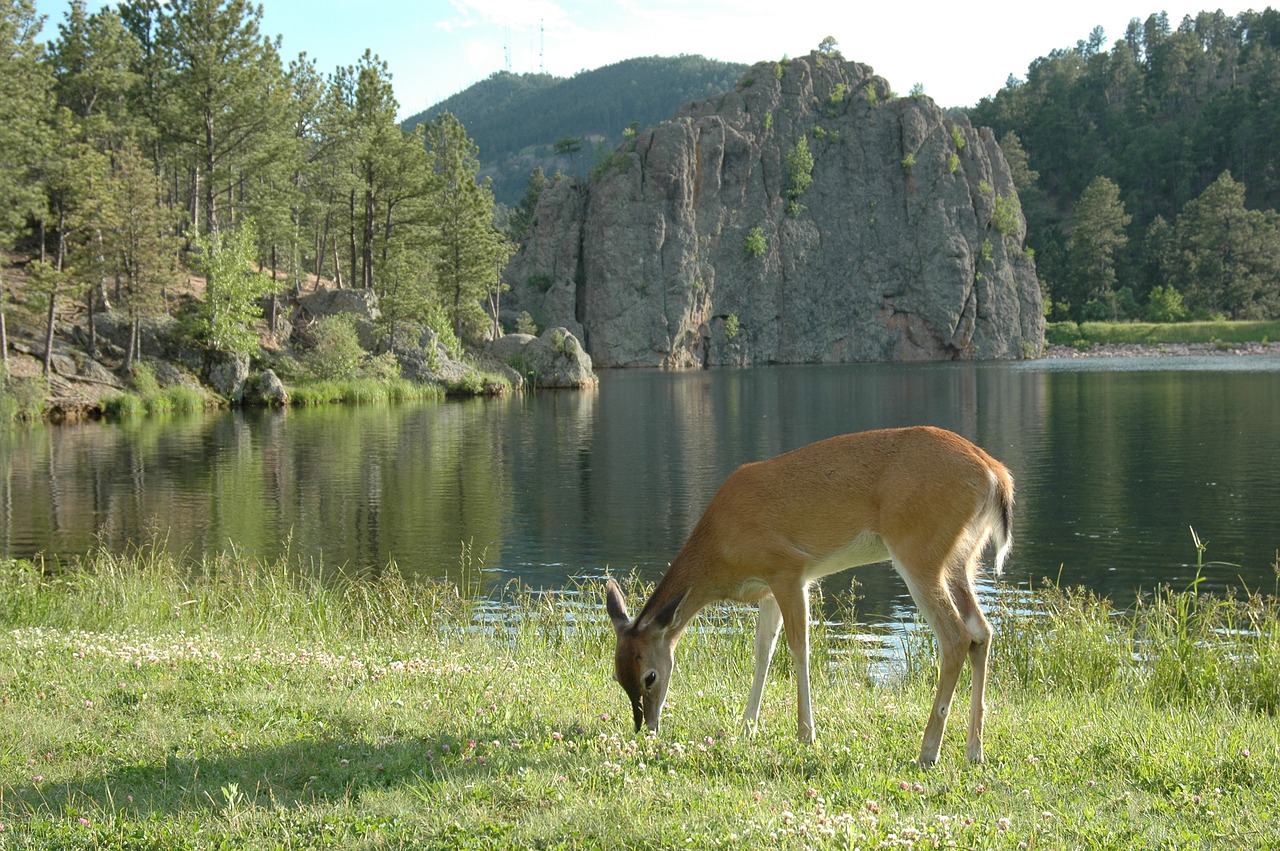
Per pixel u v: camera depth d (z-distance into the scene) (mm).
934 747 5406
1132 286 148875
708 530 6066
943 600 5387
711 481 28578
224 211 65375
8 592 10922
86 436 38812
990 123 194875
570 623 12055
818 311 122938
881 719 6414
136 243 47656
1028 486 26547
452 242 72750
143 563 16656
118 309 52312
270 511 23656
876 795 4797
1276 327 125375
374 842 4203
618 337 114188
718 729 6078
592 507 24469
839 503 5668
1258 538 19672
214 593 12703
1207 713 7234
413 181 66062
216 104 55469
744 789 4902
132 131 53719
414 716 6211
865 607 15133
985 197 125438
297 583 16359
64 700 6371
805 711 5855
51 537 20297
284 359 57406
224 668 7371
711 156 120062
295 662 7625
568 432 42156
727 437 40062
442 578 17234
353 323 61812
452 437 39938
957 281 121500
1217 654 8914
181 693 6641
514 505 24703
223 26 54812
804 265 123125
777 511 5785
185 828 4340
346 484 27844
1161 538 19922
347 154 65438
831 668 9719
